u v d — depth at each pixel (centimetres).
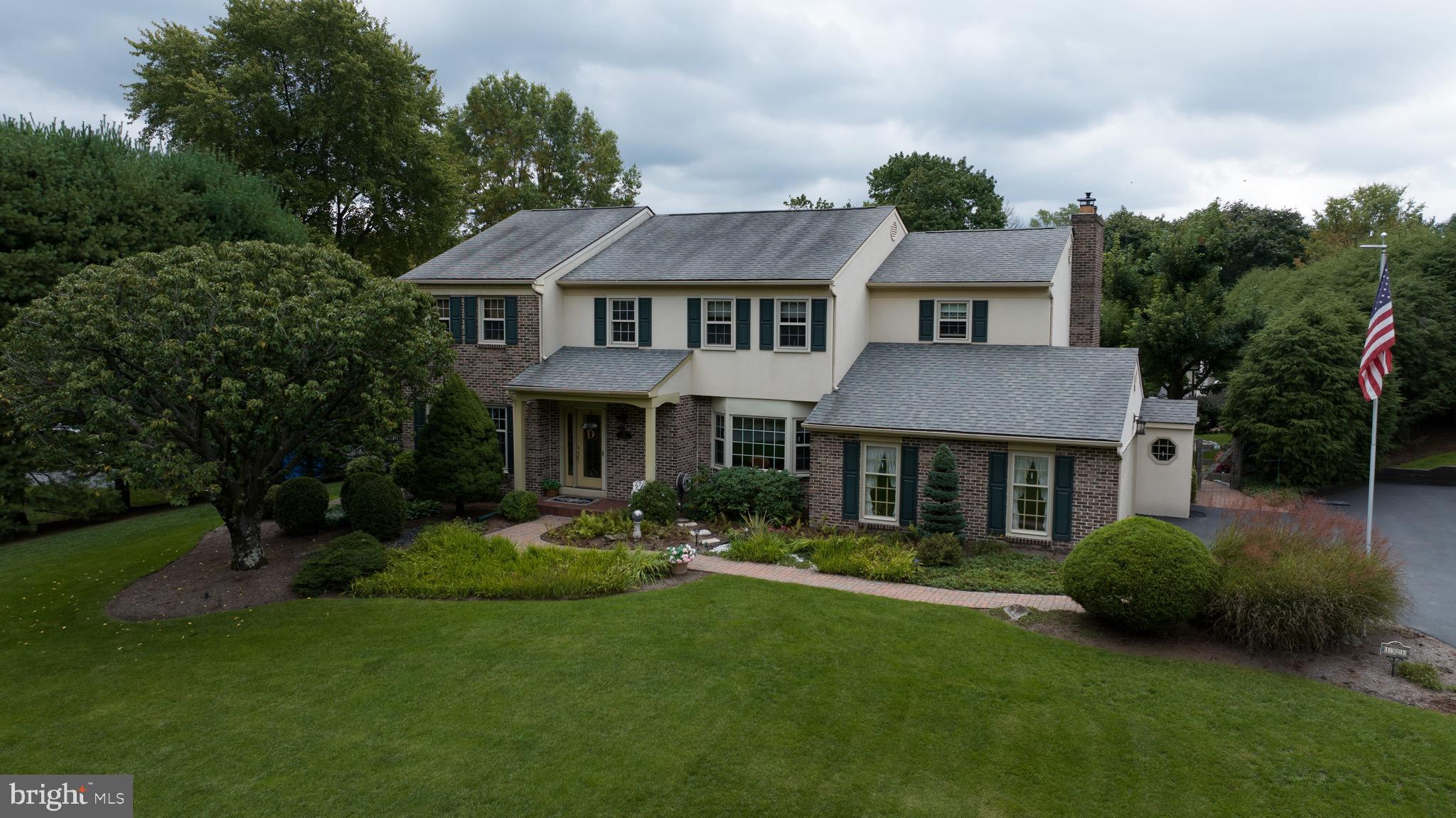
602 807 841
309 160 3275
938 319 2231
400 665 1195
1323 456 2580
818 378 2095
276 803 854
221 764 931
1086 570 1270
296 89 3244
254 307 1392
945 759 930
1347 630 1205
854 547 1741
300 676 1166
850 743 962
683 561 1623
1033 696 1073
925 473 1898
